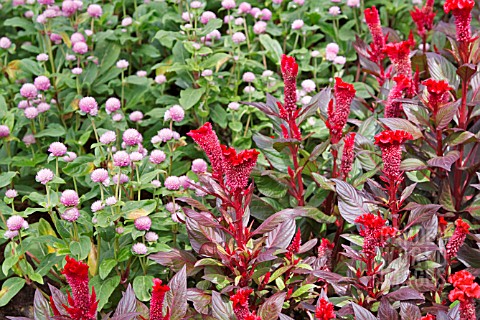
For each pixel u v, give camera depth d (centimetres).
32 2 216
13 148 202
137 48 221
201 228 162
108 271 167
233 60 208
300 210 169
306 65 208
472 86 178
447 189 172
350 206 164
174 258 165
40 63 207
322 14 221
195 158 199
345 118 169
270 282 169
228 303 154
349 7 229
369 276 154
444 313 147
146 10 225
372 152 170
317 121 194
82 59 212
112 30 218
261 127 198
